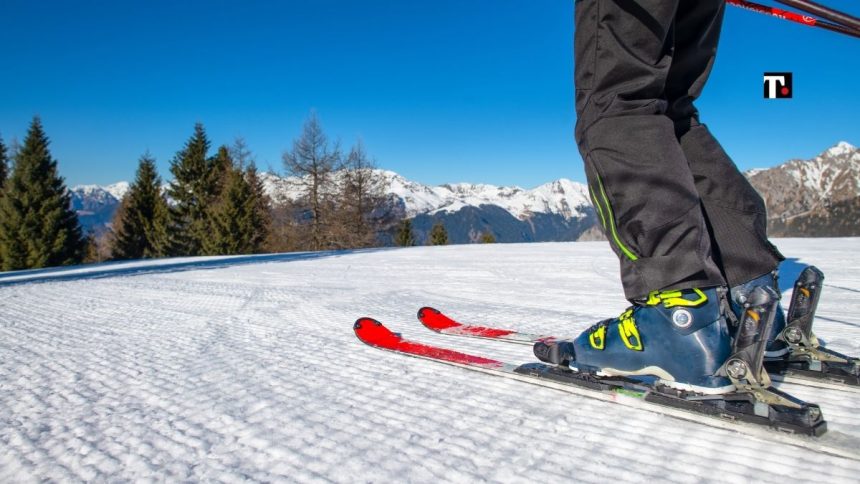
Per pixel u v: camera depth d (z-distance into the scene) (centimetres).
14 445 102
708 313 104
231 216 2645
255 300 349
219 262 834
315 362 169
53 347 199
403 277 511
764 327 95
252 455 96
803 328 129
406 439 102
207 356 180
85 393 137
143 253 3173
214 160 3247
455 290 396
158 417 118
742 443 95
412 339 204
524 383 137
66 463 94
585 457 92
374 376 149
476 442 100
